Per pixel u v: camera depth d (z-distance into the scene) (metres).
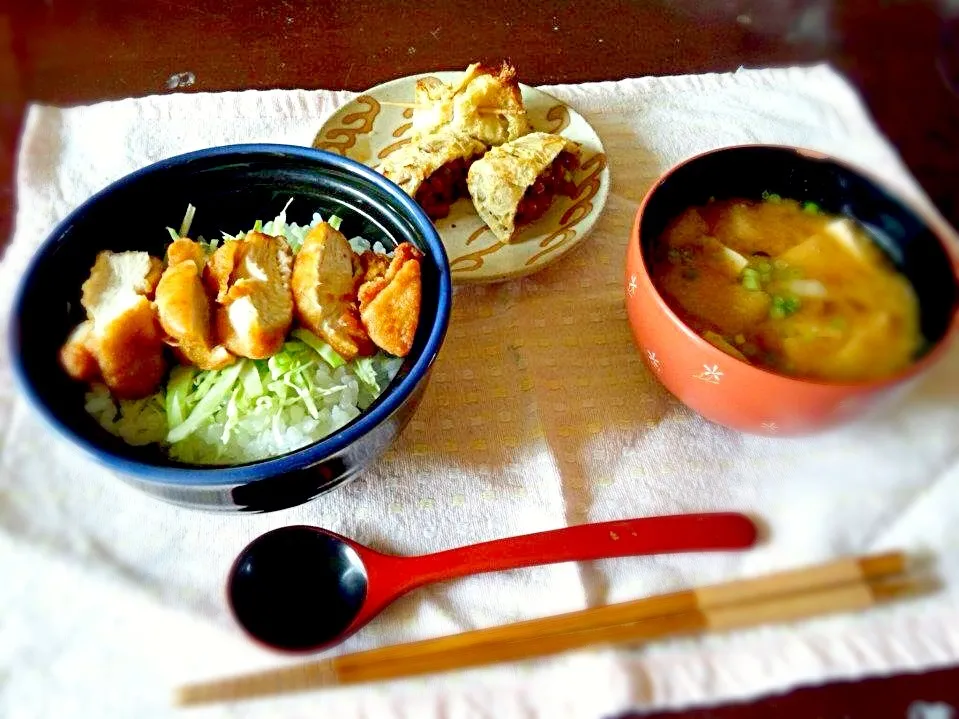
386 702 0.23
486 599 0.25
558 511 0.27
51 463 0.28
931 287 0.27
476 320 0.33
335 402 0.28
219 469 0.22
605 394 0.30
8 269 0.33
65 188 0.36
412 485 0.28
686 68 0.44
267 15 0.46
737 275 0.29
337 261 0.28
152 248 0.30
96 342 0.25
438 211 0.37
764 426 0.27
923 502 0.27
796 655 0.24
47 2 0.46
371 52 0.44
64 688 0.23
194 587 0.25
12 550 0.25
